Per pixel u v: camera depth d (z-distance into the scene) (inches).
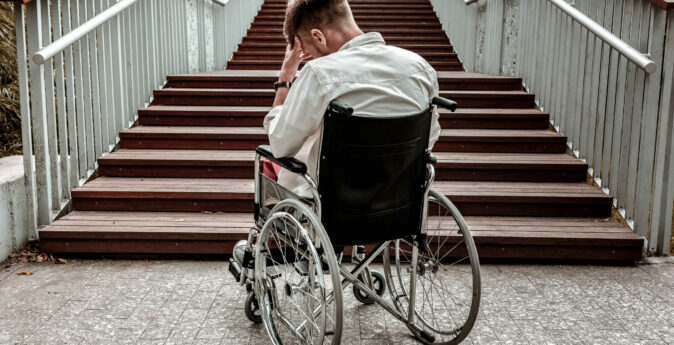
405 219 92.4
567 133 182.1
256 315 105.4
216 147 180.2
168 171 167.0
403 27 353.4
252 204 153.1
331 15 87.6
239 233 136.4
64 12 155.8
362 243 89.7
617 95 153.3
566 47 182.9
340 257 99.6
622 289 122.9
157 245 137.6
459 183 164.9
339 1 88.2
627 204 148.1
